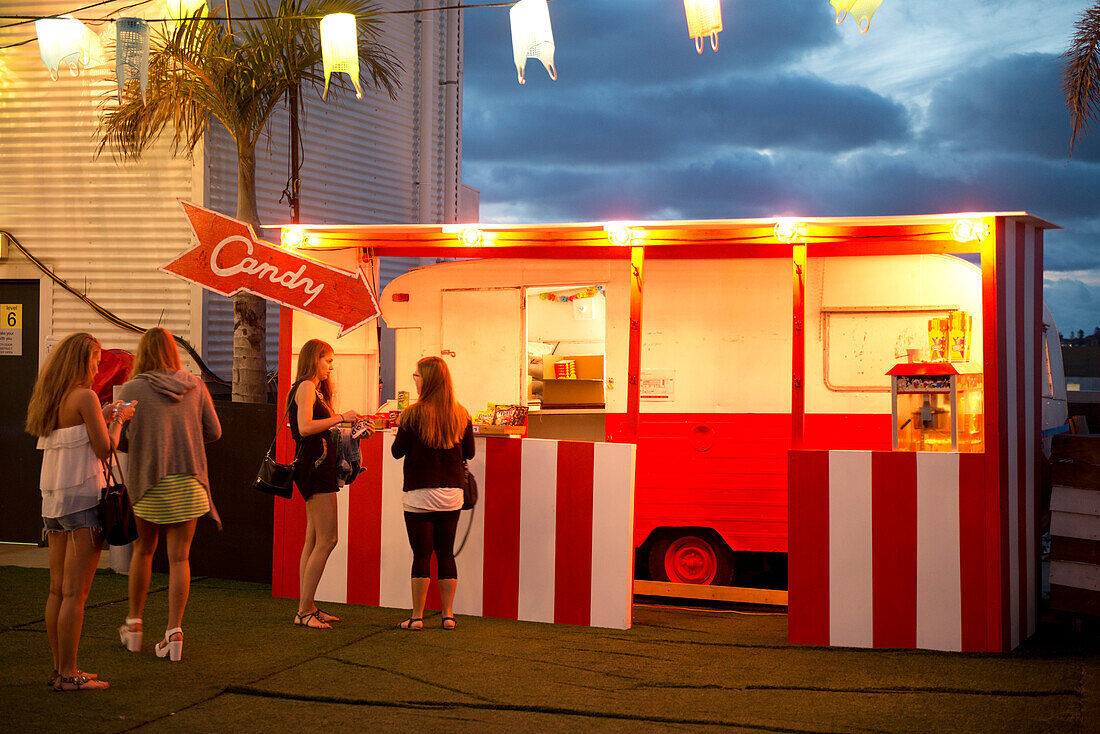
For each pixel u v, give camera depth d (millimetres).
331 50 6051
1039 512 6387
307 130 10109
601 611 6281
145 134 8516
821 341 7133
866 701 4746
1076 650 5770
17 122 9375
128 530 4824
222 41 8250
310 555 6199
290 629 6066
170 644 5266
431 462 6113
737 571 7332
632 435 6539
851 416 7062
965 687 4961
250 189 8453
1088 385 12219
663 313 7375
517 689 4875
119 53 6328
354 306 6762
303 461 6133
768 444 7137
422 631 6086
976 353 6836
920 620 5781
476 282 7934
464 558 6605
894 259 7023
